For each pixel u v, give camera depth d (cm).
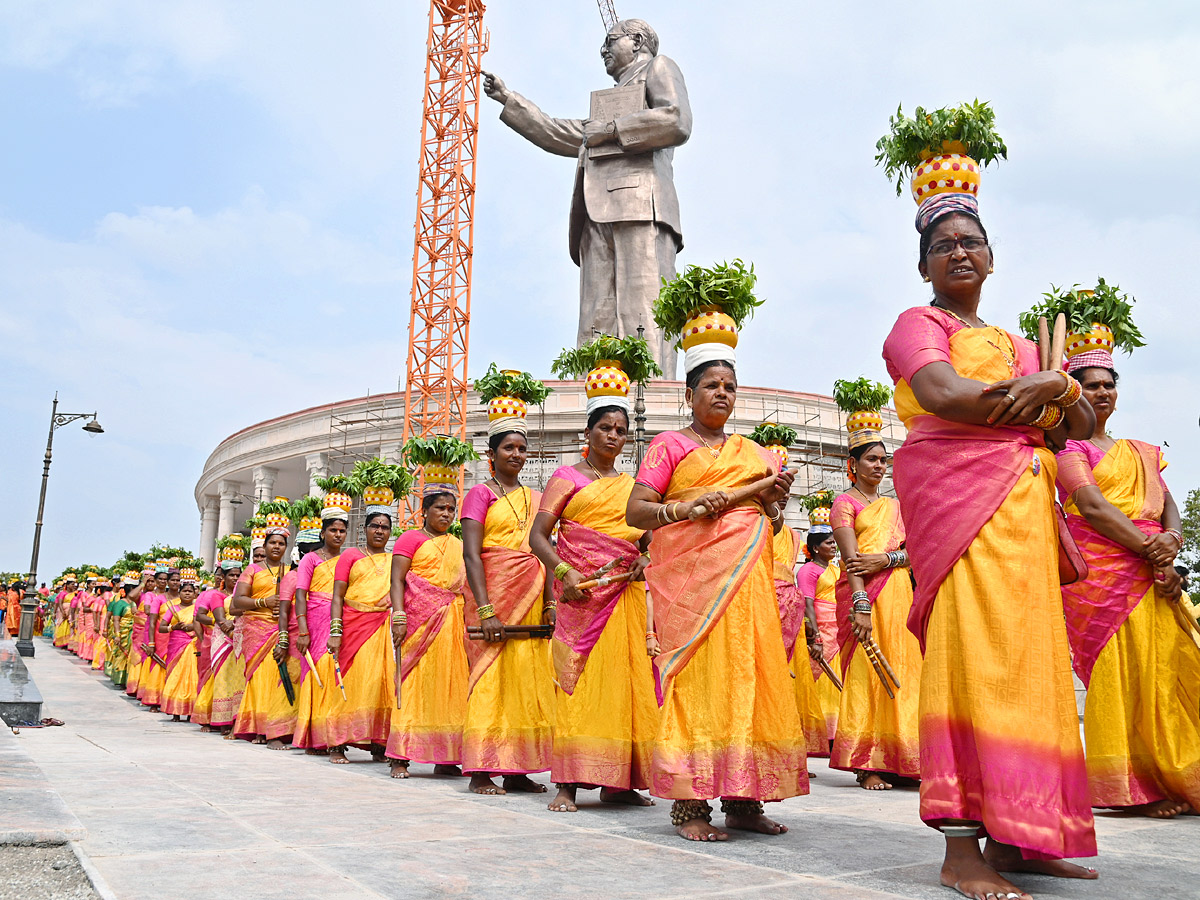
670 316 470
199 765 668
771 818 470
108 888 271
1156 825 455
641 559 535
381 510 894
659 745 411
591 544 546
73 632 3509
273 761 761
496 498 664
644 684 528
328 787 566
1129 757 493
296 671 960
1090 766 502
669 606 423
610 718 522
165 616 1539
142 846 336
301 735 895
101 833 357
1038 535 303
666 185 3828
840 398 732
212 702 1144
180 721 1325
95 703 1545
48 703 1480
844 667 680
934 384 314
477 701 618
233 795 498
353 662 848
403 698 729
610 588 535
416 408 4894
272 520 1133
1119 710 496
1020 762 284
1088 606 511
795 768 409
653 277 3672
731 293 456
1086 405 323
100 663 2545
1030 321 582
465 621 655
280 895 273
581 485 562
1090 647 509
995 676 293
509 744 611
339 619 857
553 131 3847
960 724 300
